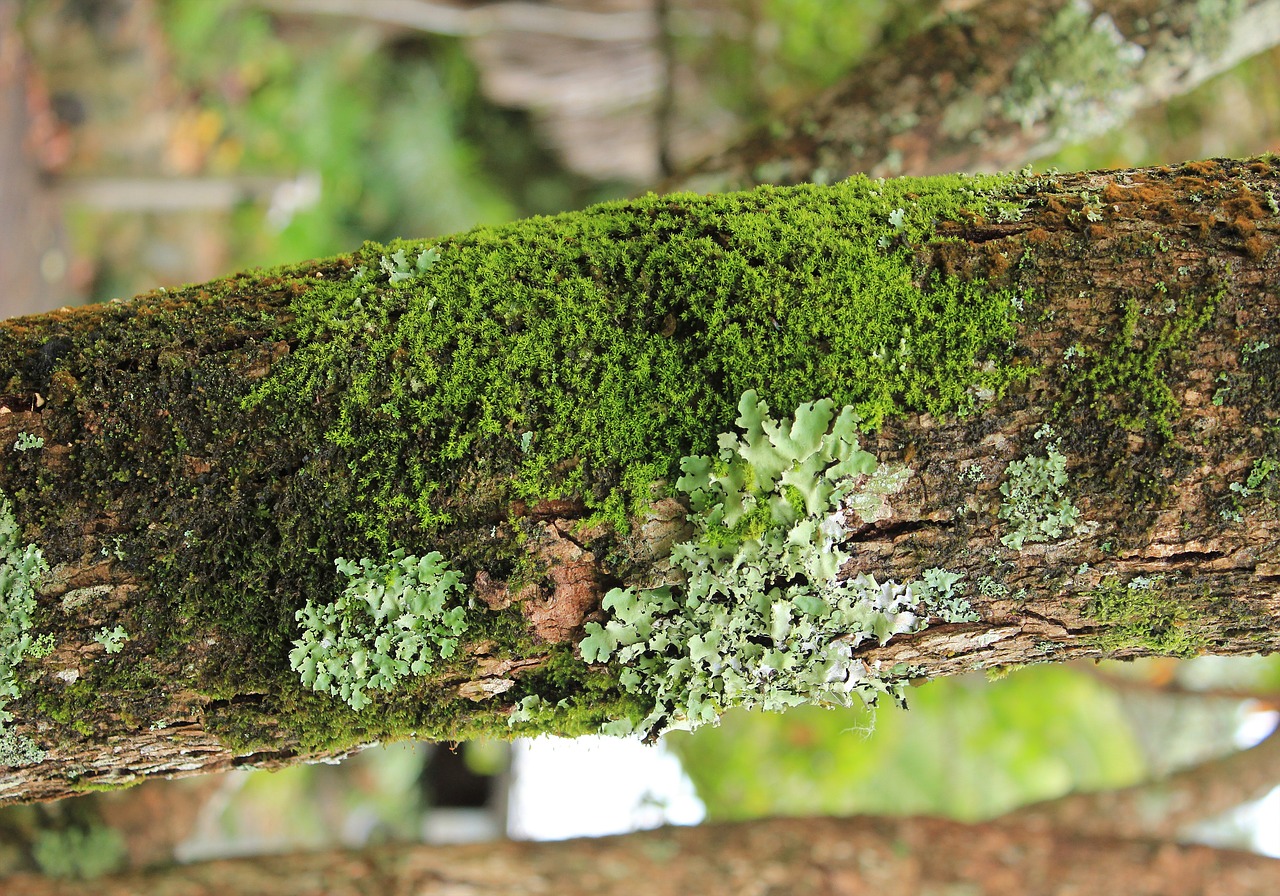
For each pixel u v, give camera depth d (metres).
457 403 0.48
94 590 0.48
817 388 0.48
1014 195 0.49
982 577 0.48
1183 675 1.15
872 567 0.48
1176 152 0.85
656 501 0.48
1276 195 0.48
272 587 0.48
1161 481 0.48
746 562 0.48
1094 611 0.49
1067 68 0.60
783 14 1.15
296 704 0.49
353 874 0.69
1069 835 0.79
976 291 0.48
